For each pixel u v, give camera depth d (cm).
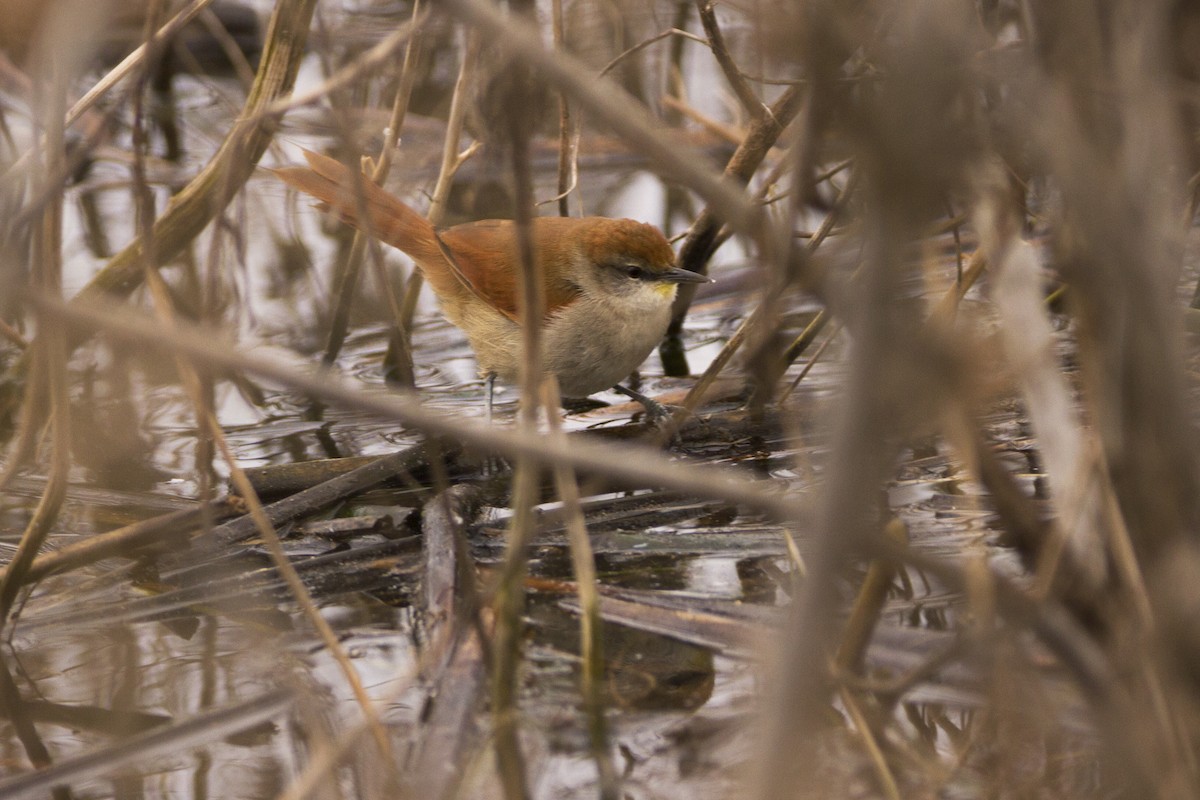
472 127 1198
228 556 836
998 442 930
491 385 1068
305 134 1544
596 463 436
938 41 312
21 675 698
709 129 1417
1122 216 412
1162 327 431
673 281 1041
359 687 604
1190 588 442
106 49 1606
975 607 562
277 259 1373
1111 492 475
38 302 409
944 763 577
